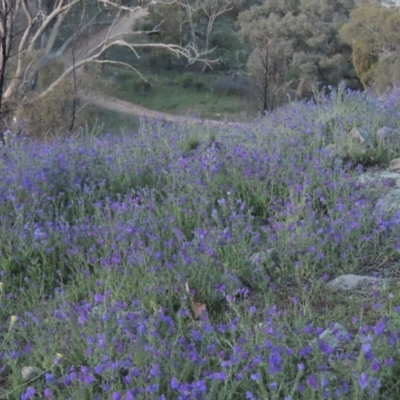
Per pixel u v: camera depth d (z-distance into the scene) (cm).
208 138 914
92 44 4572
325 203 594
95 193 720
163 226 597
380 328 354
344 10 5400
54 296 522
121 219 597
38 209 642
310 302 455
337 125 868
